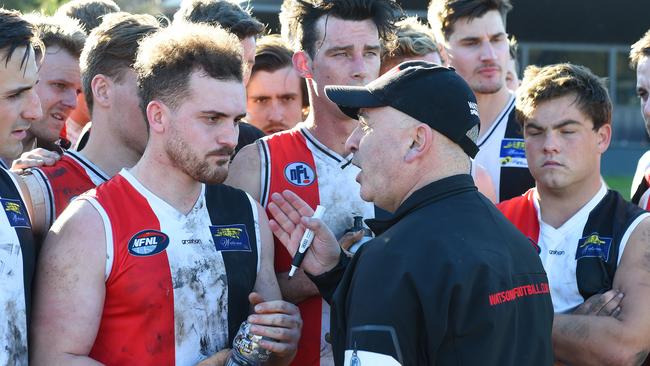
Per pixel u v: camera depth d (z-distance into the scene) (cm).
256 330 257
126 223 257
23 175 285
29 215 272
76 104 363
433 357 217
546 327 238
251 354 257
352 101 246
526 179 446
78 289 247
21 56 260
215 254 271
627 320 295
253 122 486
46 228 282
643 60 366
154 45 265
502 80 461
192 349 262
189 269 263
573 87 322
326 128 331
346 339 227
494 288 220
